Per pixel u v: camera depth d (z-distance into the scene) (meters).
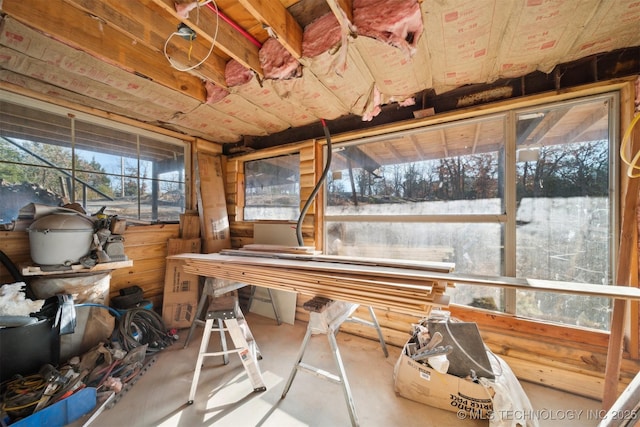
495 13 1.19
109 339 1.96
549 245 1.73
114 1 1.24
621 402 0.96
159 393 1.66
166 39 1.52
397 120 2.29
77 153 2.20
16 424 1.23
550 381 1.68
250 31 1.55
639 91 1.43
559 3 1.12
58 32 1.30
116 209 2.45
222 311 1.73
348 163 2.58
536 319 1.77
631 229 1.40
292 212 2.96
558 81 1.66
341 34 1.33
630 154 1.44
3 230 1.80
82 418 1.43
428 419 1.46
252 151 3.12
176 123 2.62
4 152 1.85
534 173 1.78
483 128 1.98
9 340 1.47
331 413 1.50
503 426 1.29
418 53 1.49
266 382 1.78
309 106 2.17
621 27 1.27
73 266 1.78
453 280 1.26
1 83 1.78
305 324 2.71
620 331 1.37
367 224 2.43
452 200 2.08
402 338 2.22
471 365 1.49
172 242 2.71
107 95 2.00
